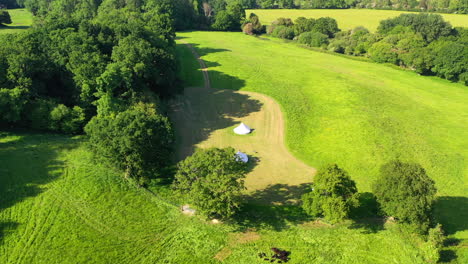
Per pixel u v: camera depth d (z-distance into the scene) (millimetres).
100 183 46531
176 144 60438
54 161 50062
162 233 40188
